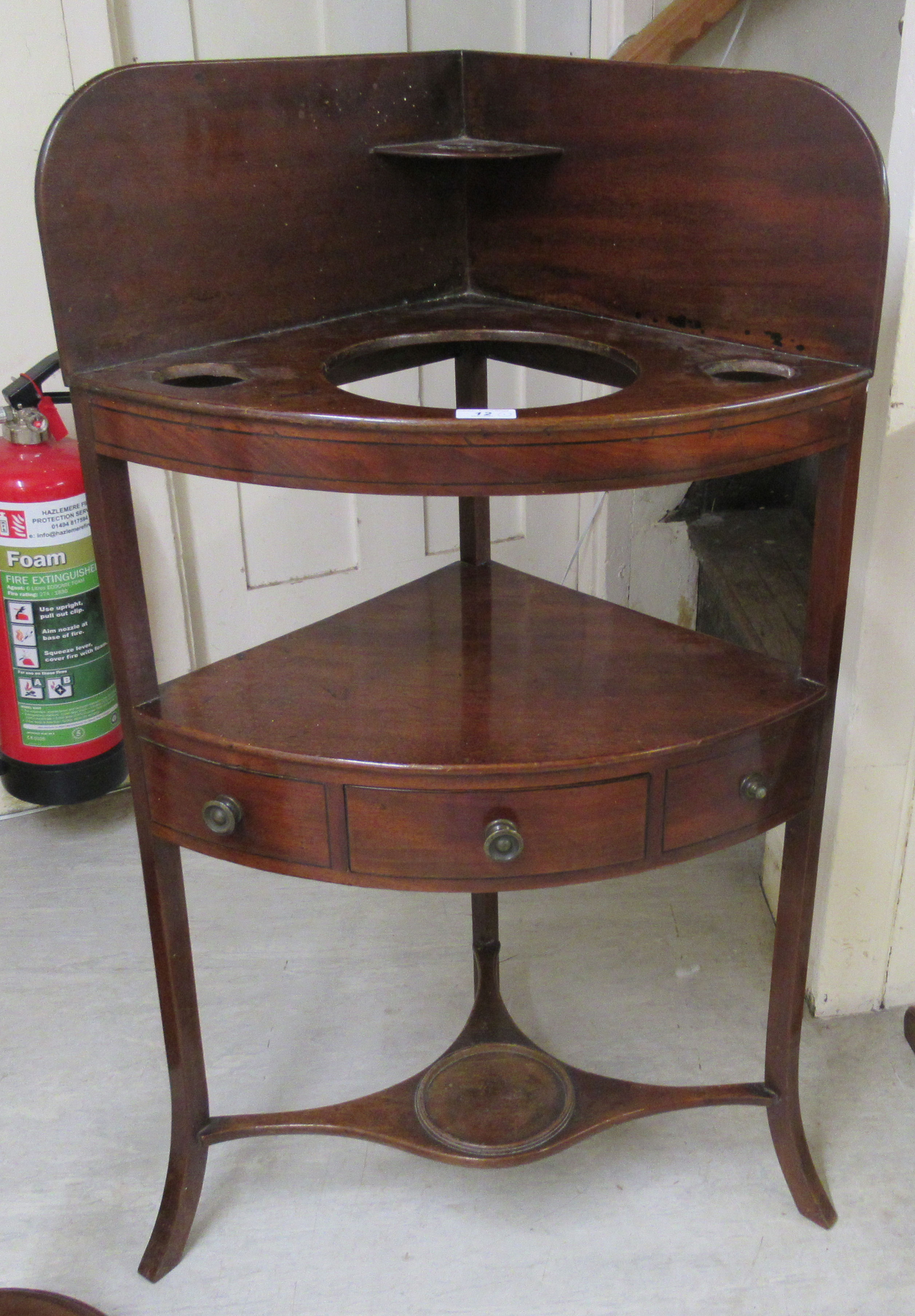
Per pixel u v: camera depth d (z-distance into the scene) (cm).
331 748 88
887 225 85
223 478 83
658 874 167
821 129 86
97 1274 111
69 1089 132
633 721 92
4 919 160
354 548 195
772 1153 123
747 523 211
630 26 184
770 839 158
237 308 100
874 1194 118
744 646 188
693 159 96
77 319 87
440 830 88
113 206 88
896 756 127
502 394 197
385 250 112
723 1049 135
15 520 153
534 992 144
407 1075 132
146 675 95
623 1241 113
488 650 107
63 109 82
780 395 83
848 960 138
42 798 170
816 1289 108
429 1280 110
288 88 98
